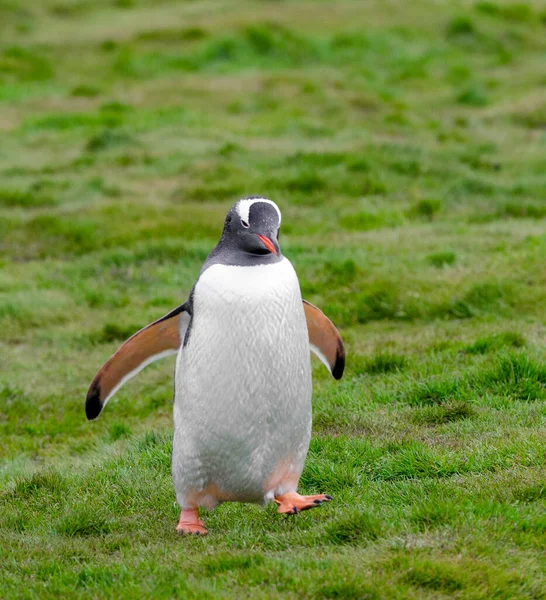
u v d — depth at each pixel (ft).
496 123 151.84
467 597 28.76
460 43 220.02
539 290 68.03
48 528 39.34
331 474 40.83
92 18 239.09
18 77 187.73
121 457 47.62
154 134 138.41
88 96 170.30
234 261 35.04
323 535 34.65
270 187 109.19
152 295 81.35
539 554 31.30
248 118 152.15
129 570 32.37
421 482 38.83
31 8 243.19
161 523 38.81
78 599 30.45
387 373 55.93
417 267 78.48
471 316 67.77
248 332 34.17
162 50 203.00
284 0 247.91
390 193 107.24
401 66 203.31
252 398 34.42
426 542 32.30
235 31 213.46
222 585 30.30
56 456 53.52
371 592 28.86
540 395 48.47
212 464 35.55
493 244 84.07
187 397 35.35
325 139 136.67
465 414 46.68
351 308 71.67
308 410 35.94
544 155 127.34
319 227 96.58
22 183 117.19
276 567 30.99
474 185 106.11
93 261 89.45
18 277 86.22
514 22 239.30
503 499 35.86
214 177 114.42
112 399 61.98
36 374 67.31
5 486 46.62
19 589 32.22
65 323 76.84
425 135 140.97
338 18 233.14
